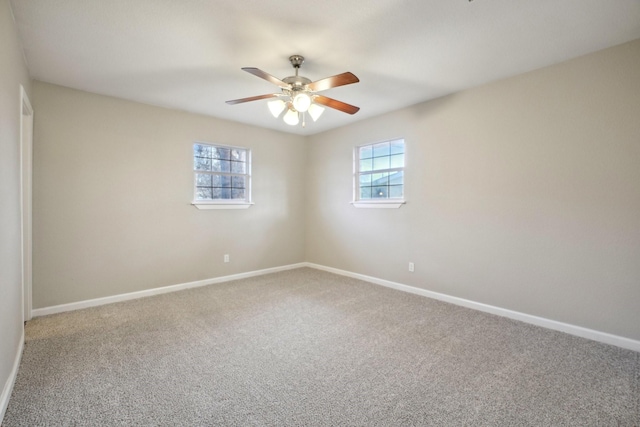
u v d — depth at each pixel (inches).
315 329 110.4
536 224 113.7
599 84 98.9
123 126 141.1
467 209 133.0
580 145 103.1
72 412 66.3
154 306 134.2
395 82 124.1
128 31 86.7
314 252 213.0
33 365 84.7
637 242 93.6
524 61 106.1
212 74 115.0
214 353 92.7
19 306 89.6
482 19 81.4
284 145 205.2
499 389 74.9
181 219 159.9
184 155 160.2
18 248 87.5
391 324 114.8
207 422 63.6
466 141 132.5
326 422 63.7
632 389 74.9
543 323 112.3
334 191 197.0
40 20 80.8
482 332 107.6
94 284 134.6
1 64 66.1
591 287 102.1
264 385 76.6
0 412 62.2
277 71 113.0
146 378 79.3
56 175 124.7
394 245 162.9
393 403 69.7
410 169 153.8
